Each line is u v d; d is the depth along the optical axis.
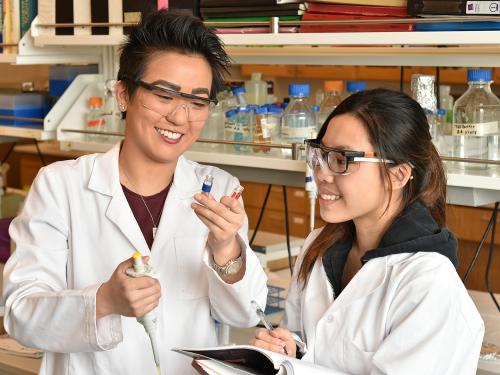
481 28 1.81
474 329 1.50
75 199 1.76
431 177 1.61
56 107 2.80
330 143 1.58
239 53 2.71
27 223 1.75
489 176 1.87
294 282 1.81
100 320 1.59
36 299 1.64
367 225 1.63
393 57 2.40
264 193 5.15
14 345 2.38
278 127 2.38
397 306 1.51
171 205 1.77
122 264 1.55
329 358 1.60
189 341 1.77
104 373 1.72
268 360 1.50
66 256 1.77
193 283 1.78
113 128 2.74
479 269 4.19
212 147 2.47
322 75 4.95
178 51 1.63
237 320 1.73
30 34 2.73
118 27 2.46
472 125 2.04
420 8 1.86
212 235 1.63
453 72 4.43
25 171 5.71
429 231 1.56
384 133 1.54
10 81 3.90
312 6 2.04
